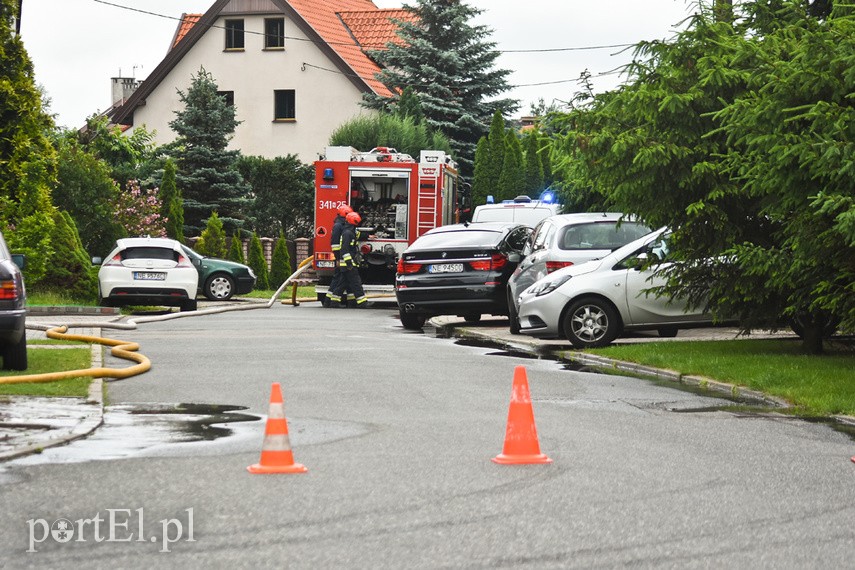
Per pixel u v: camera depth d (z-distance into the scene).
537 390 18.86
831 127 18.12
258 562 8.68
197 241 55.62
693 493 11.15
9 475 11.69
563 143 22.41
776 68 19.16
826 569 8.65
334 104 72.75
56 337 26.05
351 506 10.48
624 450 13.41
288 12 72.94
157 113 74.38
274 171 66.44
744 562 8.80
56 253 40.19
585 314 25.50
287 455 11.99
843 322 19.19
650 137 21.92
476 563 8.69
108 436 14.03
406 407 16.75
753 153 19.39
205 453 12.95
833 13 20.17
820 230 18.78
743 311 22.88
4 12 35.72
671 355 22.20
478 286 32.09
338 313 39.38
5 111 35.59
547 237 28.02
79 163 46.97
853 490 11.34
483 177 57.72
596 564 8.69
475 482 11.55
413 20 78.38
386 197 43.72
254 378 20.05
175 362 22.56
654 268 24.72
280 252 57.91
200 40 74.44
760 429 15.09
